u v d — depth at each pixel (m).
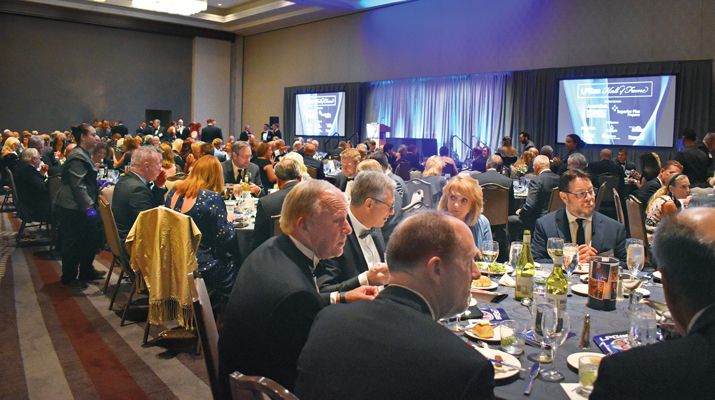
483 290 2.08
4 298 4.15
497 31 10.43
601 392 1.00
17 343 3.27
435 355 0.99
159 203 4.32
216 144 8.37
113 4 14.02
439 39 11.47
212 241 3.28
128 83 15.46
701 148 6.58
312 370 1.07
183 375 2.87
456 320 1.72
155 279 3.12
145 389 2.70
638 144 8.45
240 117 17.30
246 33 16.62
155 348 3.22
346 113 13.45
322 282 2.07
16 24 13.70
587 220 2.70
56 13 13.88
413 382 0.97
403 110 12.24
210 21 15.48
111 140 11.42
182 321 3.13
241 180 5.70
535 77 9.70
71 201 4.42
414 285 1.15
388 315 1.09
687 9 8.02
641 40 8.52
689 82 7.90
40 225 6.89
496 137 10.46
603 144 8.86
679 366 0.94
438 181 5.18
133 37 15.45
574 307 1.91
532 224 5.11
